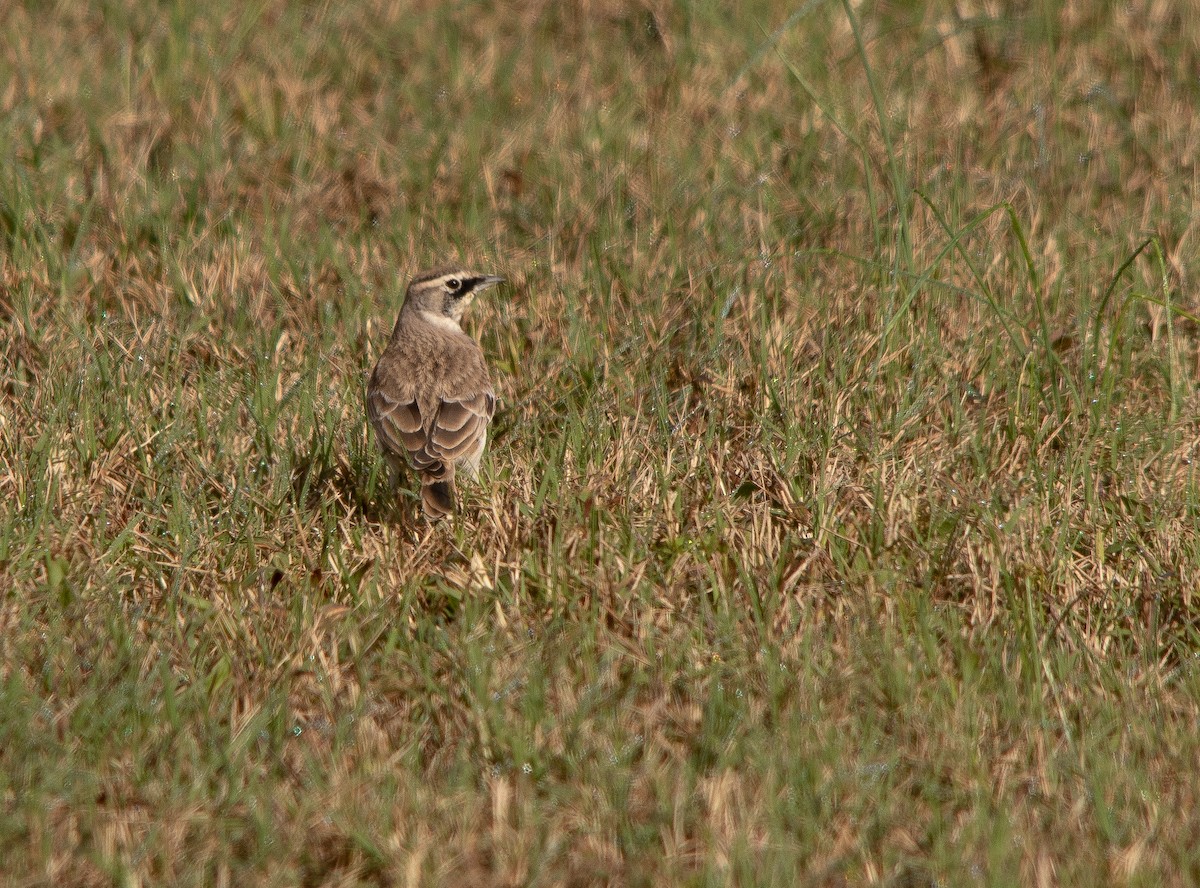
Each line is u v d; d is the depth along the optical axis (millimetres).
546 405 15602
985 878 9305
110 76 23062
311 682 11289
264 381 15500
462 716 10906
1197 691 11141
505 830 9578
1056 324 17031
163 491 13750
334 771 10148
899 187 17125
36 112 21500
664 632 12000
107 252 18141
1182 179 20453
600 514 13383
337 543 13102
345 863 9609
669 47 24562
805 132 21859
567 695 10875
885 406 15562
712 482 14086
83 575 12422
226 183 20094
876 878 9406
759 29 24922
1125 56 23969
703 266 18188
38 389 15180
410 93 22984
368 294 17562
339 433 15133
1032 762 10539
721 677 11414
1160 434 14977
